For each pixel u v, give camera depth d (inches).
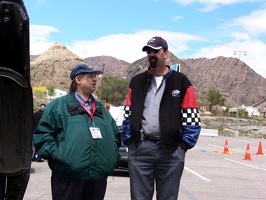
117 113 806.5
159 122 177.5
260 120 4446.4
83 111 168.6
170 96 179.0
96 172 165.0
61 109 167.6
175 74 182.5
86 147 162.9
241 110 5275.6
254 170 546.9
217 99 5871.1
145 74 184.5
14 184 152.0
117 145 178.7
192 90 181.9
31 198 300.7
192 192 353.7
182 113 180.9
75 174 161.2
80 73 171.3
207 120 3710.6
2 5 135.0
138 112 180.5
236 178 458.6
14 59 144.6
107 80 5433.1
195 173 486.9
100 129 169.0
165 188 179.6
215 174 485.4
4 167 148.3
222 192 360.2
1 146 148.6
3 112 147.6
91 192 167.6
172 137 176.7
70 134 163.0
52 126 166.4
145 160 179.5
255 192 368.5
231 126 3152.1
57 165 162.7
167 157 177.8
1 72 138.9
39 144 164.1
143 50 181.9
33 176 410.0
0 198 150.2
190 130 179.5
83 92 172.7
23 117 148.3
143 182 180.1
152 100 180.4
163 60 180.7
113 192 335.3
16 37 139.9
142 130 179.8
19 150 149.9
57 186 165.0
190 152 823.1
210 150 906.1
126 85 5457.7
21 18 135.5
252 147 1091.9
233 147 1063.0
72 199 163.2
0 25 136.9
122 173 438.0
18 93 146.4
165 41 183.0
